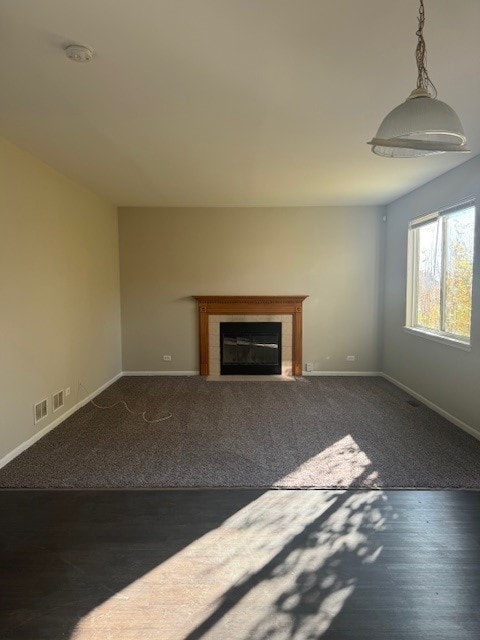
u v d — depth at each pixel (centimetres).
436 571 202
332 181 456
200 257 613
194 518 246
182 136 319
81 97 253
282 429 394
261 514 250
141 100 257
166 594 187
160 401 489
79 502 265
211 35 189
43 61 211
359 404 474
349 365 623
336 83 236
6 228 324
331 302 617
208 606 180
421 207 485
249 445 355
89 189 494
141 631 167
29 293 359
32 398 363
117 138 323
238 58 209
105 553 215
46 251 391
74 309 455
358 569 203
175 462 321
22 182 348
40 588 190
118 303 609
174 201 568
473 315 375
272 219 609
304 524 240
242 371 623
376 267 611
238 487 283
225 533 232
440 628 169
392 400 490
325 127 302
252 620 173
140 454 336
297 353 618
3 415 319
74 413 446
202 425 406
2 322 319
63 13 172
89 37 190
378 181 460
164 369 625
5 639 163
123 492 277
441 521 243
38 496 272
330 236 609
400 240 549
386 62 213
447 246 437
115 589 190
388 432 385
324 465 315
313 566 205
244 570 202
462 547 219
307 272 614
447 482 288
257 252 612
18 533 232
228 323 616
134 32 186
